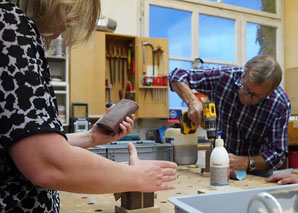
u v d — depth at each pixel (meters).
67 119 2.78
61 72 2.89
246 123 1.86
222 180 1.24
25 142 0.48
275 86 1.52
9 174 0.54
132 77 3.23
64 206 0.97
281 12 4.27
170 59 3.59
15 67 0.49
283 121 1.75
